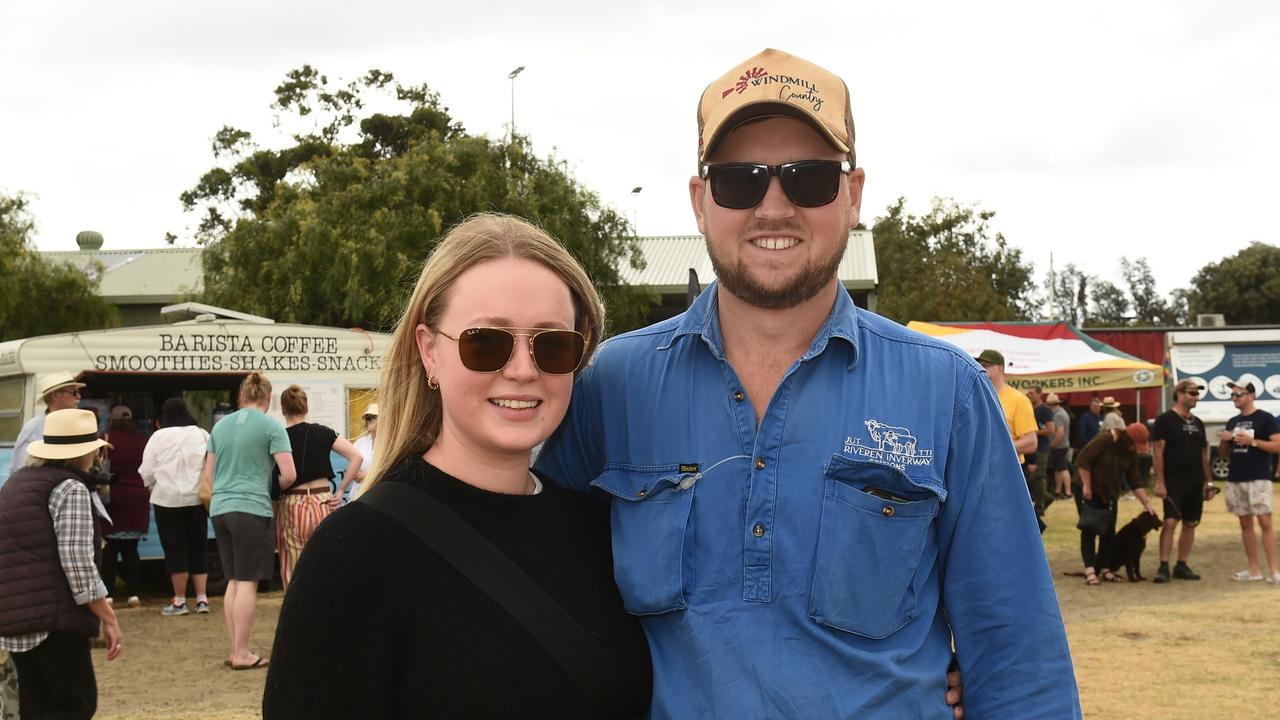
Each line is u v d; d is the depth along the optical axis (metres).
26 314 26.75
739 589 2.07
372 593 1.90
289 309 22.05
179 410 10.45
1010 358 18.11
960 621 2.14
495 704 1.89
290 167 35.50
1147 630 8.54
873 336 2.19
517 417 2.06
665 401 2.23
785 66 2.16
